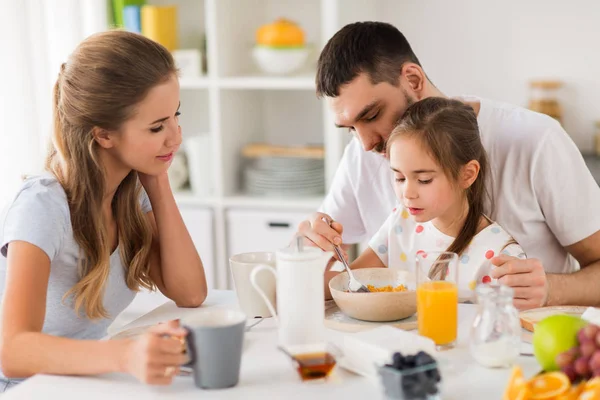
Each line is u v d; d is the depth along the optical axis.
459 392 1.02
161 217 1.53
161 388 1.06
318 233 1.52
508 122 1.73
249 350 1.20
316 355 1.07
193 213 2.92
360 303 1.27
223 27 2.88
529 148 1.69
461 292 1.53
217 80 2.86
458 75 2.94
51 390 1.07
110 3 2.99
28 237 1.28
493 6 2.86
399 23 2.96
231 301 1.54
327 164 2.80
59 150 1.40
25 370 1.14
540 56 2.85
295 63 2.87
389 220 1.69
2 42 2.55
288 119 3.21
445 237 1.60
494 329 1.09
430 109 1.52
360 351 1.09
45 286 1.28
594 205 1.69
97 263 1.40
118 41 1.37
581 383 0.96
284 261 1.13
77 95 1.36
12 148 2.60
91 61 1.35
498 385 1.04
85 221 1.39
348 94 1.61
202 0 3.17
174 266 1.50
